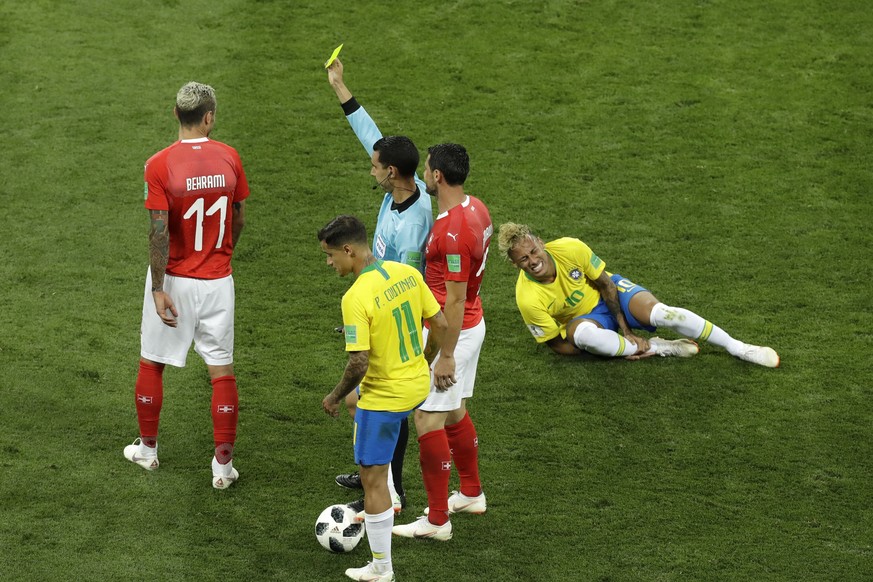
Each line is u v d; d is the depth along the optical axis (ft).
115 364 81.20
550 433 75.25
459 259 60.90
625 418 76.89
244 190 68.39
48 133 113.80
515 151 112.98
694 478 70.54
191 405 77.77
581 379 81.56
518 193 106.01
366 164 110.73
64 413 75.31
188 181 64.54
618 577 61.57
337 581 61.00
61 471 69.36
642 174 109.40
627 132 116.47
